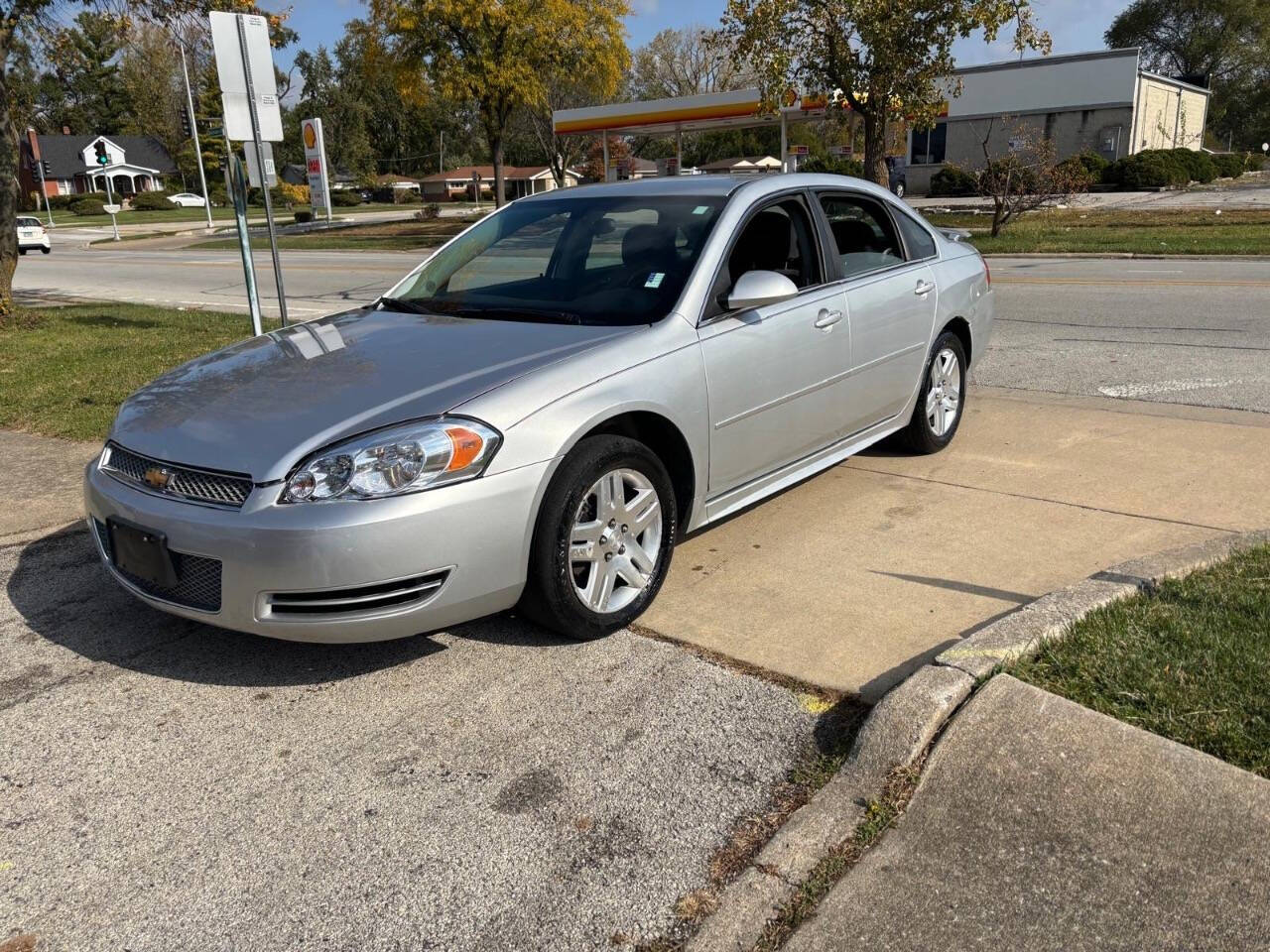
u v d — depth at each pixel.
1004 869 2.37
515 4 29.47
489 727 3.16
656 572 3.84
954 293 5.68
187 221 60.41
